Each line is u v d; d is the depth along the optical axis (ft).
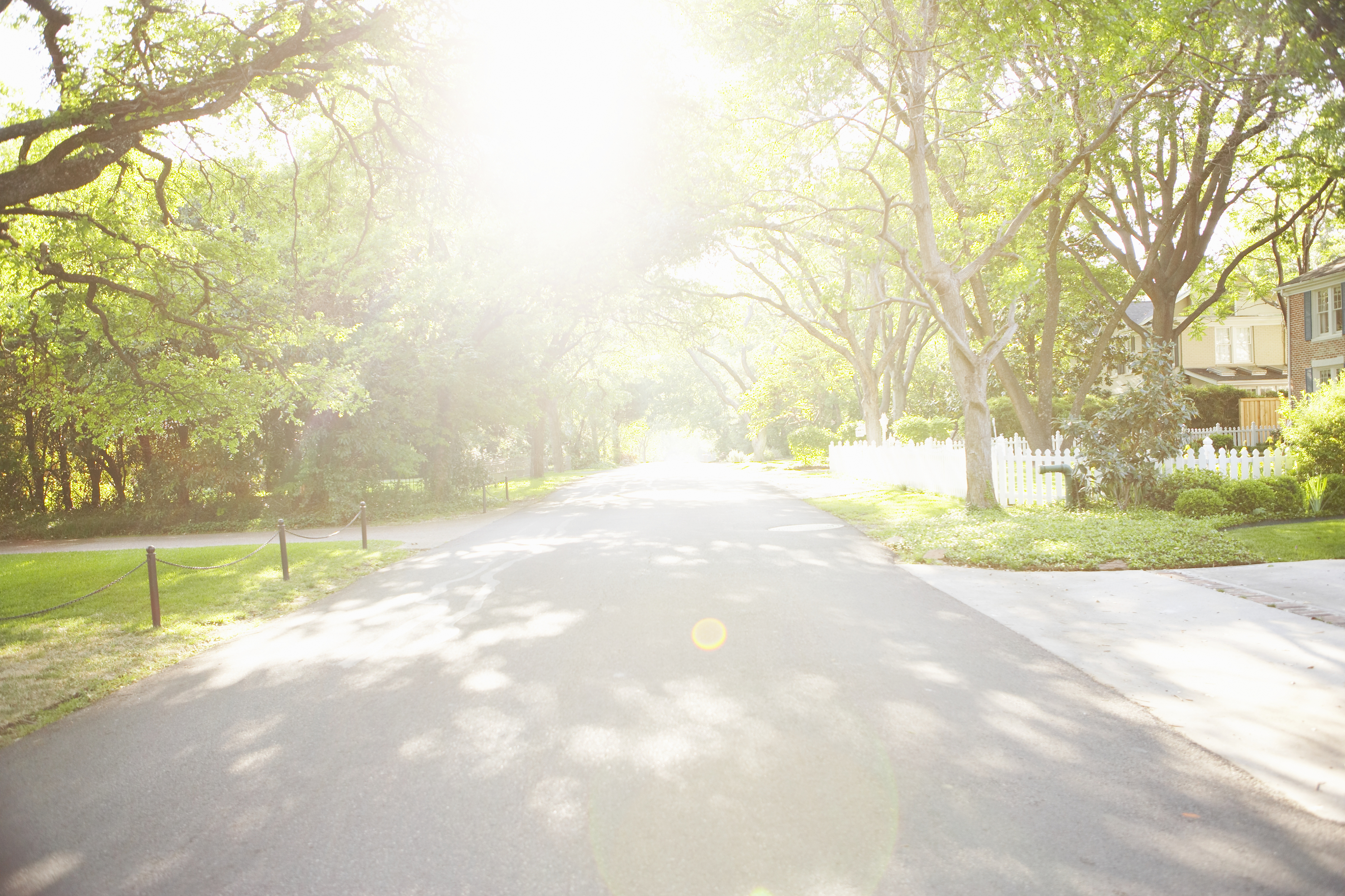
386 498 82.64
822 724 16.94
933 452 74.23
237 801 14.37
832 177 63.98
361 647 25.66
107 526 83.66
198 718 19.34
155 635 28.96
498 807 13.58
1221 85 53.31
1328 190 77.20
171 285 45.91
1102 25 46.01
